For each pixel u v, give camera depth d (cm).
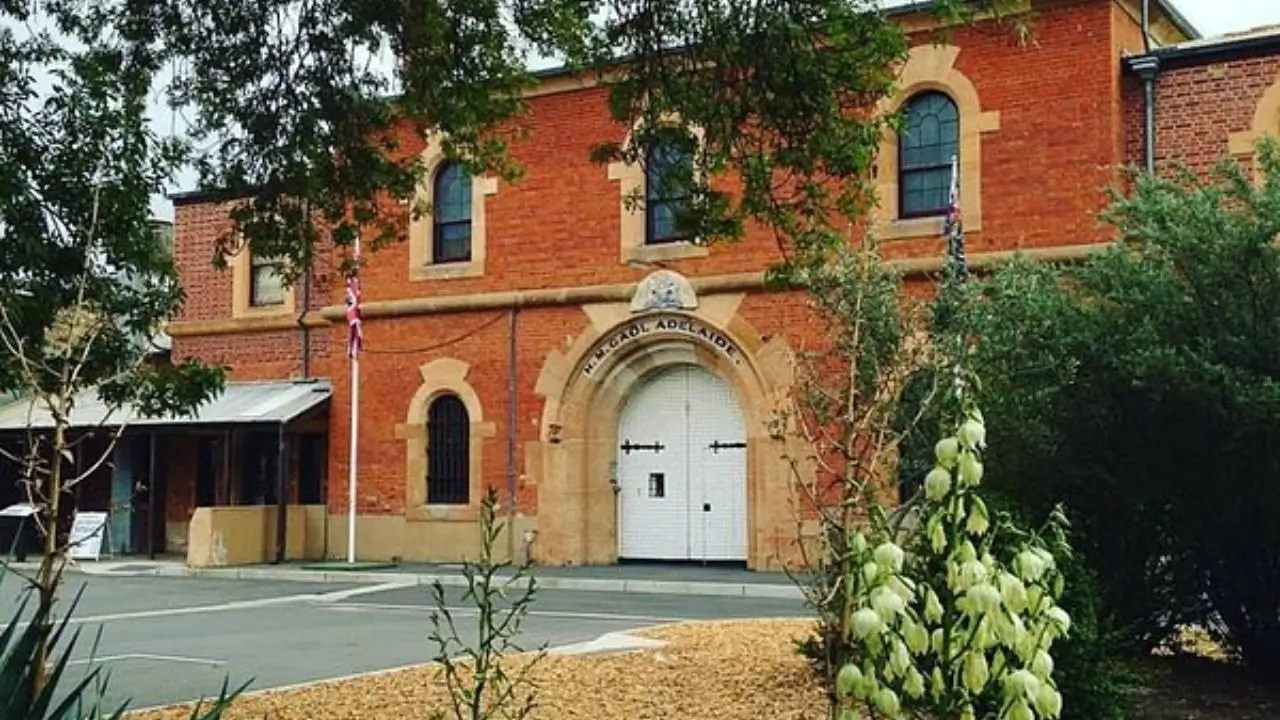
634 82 1258
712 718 924
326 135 1329
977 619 410
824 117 1178
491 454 2498
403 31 1278
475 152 1452
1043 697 404
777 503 2208
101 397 982
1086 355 956
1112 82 2022
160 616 1803
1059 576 425
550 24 1302
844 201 1245
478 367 2525
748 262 2277
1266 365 929
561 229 2455
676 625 1527
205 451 2959
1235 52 1975
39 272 909
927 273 2069
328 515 2677
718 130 1236
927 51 2141
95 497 2998
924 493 462
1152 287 955
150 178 977
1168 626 1039
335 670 1273
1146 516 994
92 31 1245
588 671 1152
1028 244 2047
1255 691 1011
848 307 1105
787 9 1118
